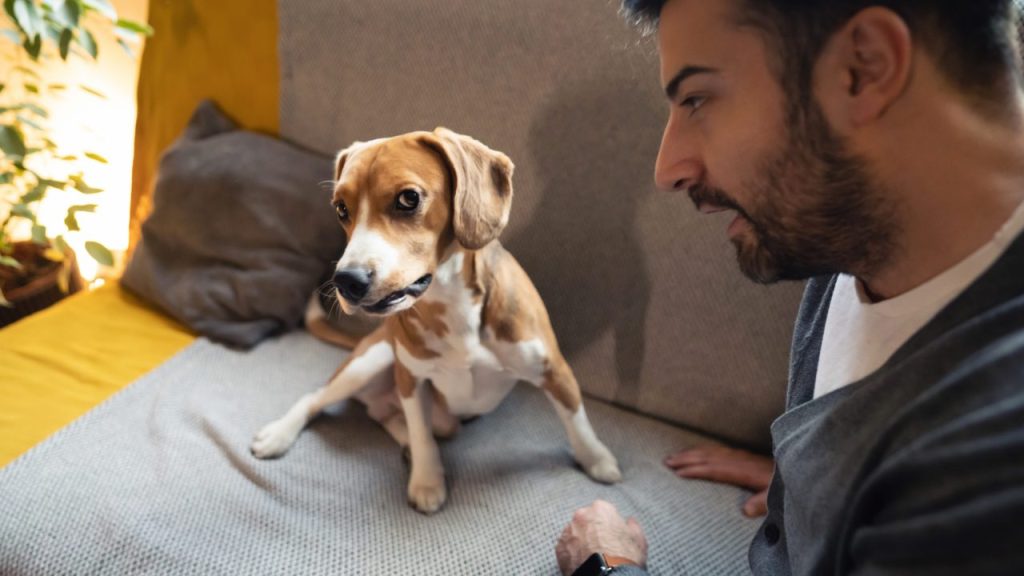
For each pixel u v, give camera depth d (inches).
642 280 48.4
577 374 52.7
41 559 38.9
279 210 55.2
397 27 52.2
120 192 78.1
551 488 43.6
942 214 19.0
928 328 19.8
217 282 55.9
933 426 16.9
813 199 20.4
